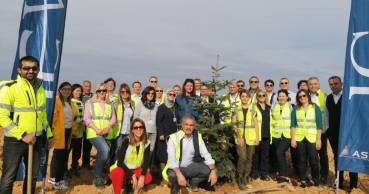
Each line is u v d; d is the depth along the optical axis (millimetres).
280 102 8562
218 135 7578
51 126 6340
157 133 7820
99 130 7141
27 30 6441
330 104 7930
